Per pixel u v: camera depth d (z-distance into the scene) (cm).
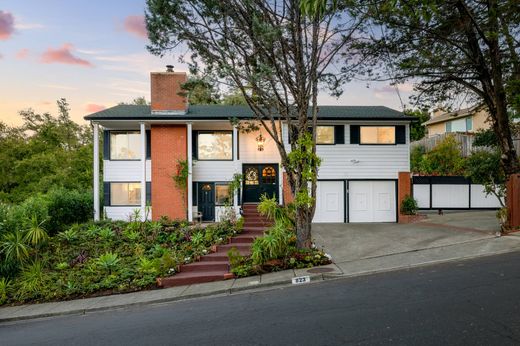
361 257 1073
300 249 1102
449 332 484
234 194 1752
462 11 1186
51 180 2603
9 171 2755
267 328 563
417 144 2777
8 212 1227
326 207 1859
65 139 3253
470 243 1122
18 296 981
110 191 1911
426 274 830
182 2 1047
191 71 1141
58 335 657
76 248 1309
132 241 1380
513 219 1232
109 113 1867
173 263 1087
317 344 481
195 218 1870
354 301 670
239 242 1307
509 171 1300
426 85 1558
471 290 669
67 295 973
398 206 1834
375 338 483
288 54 1127
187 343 531
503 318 522
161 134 1875
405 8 862
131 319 721
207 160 1934
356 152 1861
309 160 1129
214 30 1097
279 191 1905
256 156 1941
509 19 1147
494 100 1345
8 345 627
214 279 1007
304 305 677
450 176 1958
